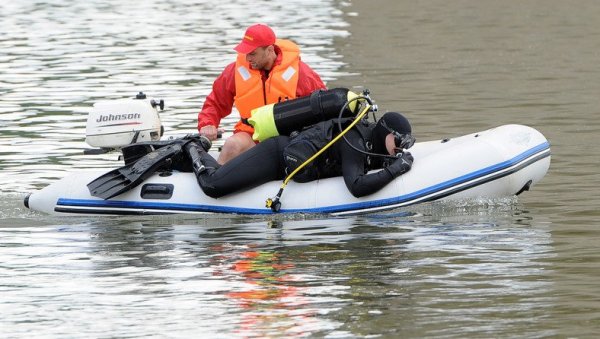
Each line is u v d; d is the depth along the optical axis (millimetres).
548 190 27688
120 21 76250
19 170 31531
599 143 33438
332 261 21734
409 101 42406
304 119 25781
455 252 22234
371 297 19469
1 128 38344
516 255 21938
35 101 44156
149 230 24781
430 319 18266
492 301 19141
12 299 19719
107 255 22609
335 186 25703
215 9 83438
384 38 63562
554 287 19844
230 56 57031
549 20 69500
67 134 37031
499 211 25609
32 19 78125
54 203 26562
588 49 56531
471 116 38719
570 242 22828
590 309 18641
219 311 18844
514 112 39312
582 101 41375
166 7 85625
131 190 26422
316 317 18438
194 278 20797
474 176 25656
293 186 25891
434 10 77188
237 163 25734
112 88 47281
